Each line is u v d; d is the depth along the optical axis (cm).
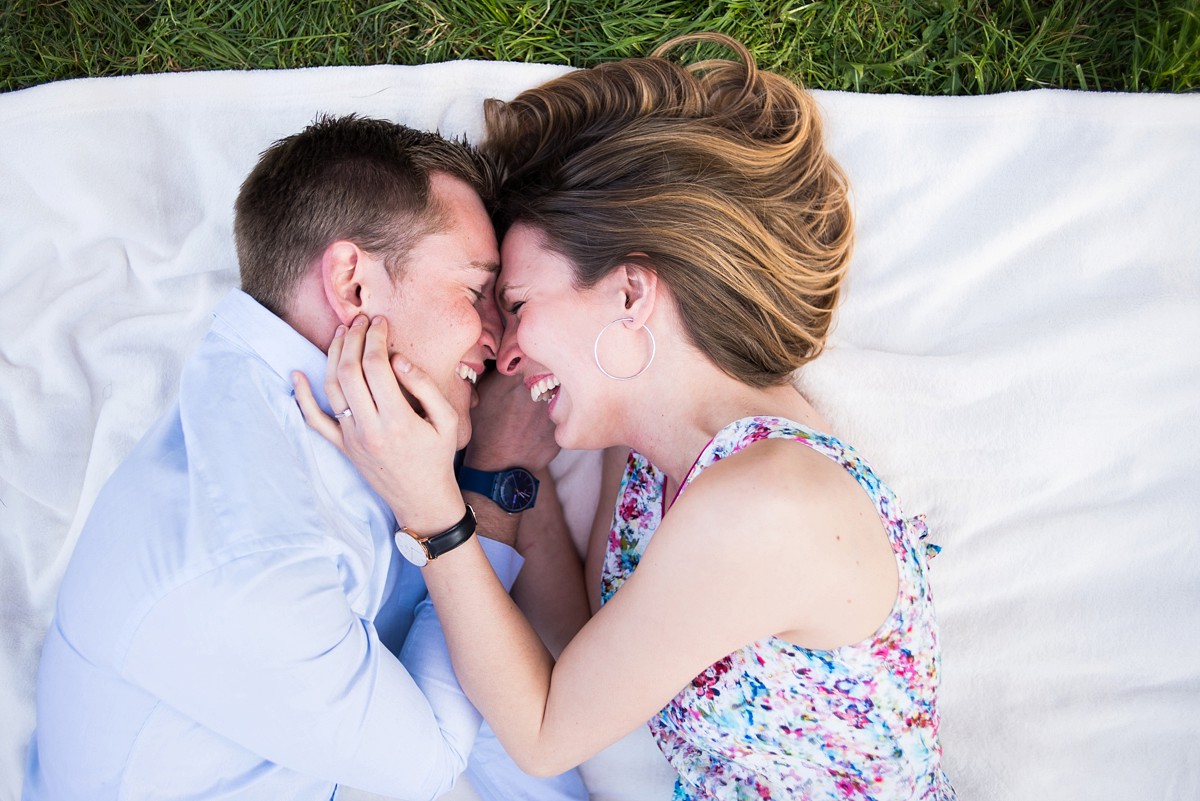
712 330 144
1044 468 195
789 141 151
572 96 154
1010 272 197
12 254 197
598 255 143
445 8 202
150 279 198
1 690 189
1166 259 195
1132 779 189
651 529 167
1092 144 195
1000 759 190
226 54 204
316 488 145
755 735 148
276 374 145
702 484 131
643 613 133
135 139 197
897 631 137
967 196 198
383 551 156
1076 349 192
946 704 194
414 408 148
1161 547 195
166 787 145
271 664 130
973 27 205
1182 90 204
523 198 150
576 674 140
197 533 130
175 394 196
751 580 127
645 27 203
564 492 194
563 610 186
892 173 199
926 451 194
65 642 142
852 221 161
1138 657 193
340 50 203
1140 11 203
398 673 144
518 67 197
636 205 141
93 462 193
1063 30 205
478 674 146
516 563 177
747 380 149
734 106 154
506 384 175
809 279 150
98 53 204
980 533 196
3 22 204
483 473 175
